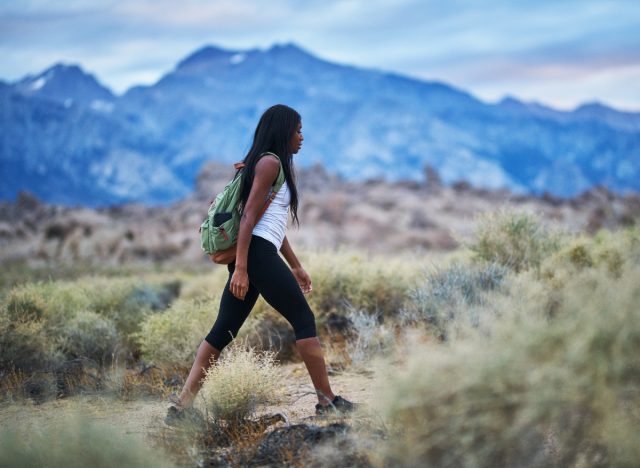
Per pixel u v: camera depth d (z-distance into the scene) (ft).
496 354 20.24
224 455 27.81
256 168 32.42
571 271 43.65
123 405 38.93
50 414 36.68
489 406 19.72
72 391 42.11
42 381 43.11
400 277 62.85
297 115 34.17
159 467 24.22
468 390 20.02
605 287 21.30
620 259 45.96
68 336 52.85
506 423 19.63
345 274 60.95
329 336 53.47
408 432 21.65
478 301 43.32
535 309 27.32
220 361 34.14
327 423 29.76
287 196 33.78
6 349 45.88
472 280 48.11
